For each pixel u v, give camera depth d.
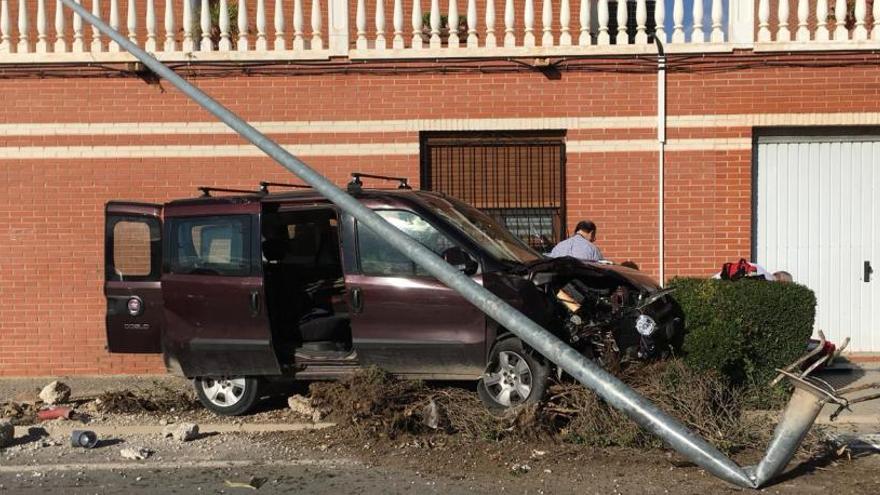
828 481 6.39
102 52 11.02
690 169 10.93
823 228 11.12
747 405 8.22
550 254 10.33
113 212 8.88
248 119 11.08
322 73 11.05
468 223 8.40
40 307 11.10
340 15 11.04
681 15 10.91
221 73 11.05
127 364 11.12
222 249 8.36
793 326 8.45
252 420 8.43
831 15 11.10
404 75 11.03
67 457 7.38
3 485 6.62
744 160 10.89
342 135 11.07
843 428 7.86
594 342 7.84
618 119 10.95
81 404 9.13
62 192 11.09
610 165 10.98
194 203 8.52
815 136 11.06
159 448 7.59
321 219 9.04
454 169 11.20
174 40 11.12
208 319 8.36
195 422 8.40
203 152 11.09
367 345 8.02
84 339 11.10
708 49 10.81
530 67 10.95
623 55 10.88
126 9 11.82
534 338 5.91
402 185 9.45
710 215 10.94
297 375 8.45
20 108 11.09
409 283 7.87
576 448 7.20
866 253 11.12
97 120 11.08
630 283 8.05
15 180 11.09
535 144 11.14
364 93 11.05
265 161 11.10
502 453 7.11
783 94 10.84
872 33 10.80
